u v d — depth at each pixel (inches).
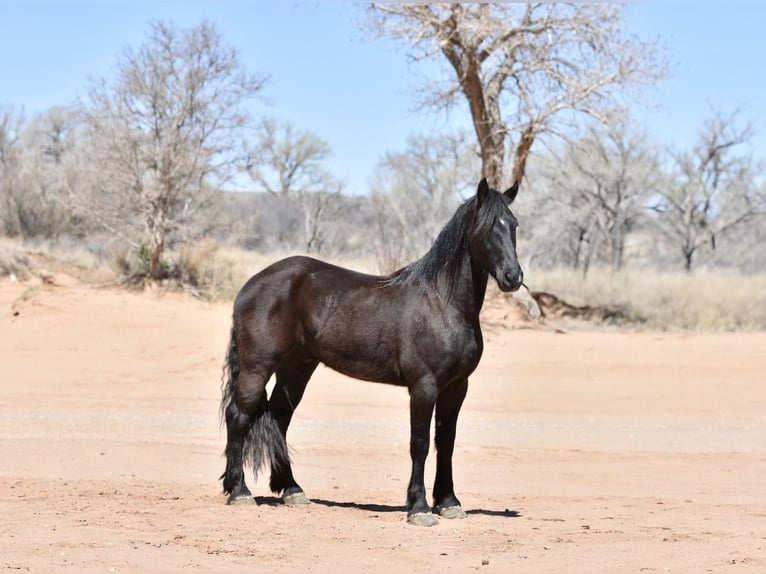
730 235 2272.4
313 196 2460.6
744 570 313.3
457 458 587.5
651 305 1365.7
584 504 443.5
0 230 1582.2
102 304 1125.1
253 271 1284.4
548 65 1211.9
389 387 882.8
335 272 405.1
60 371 919.0
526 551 336.5
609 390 871.1
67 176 1360.7
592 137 1743.4
